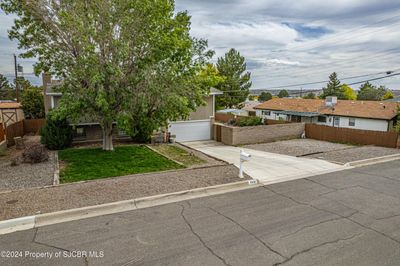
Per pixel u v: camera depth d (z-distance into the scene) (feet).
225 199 22.31
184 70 39.58
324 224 17.53
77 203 20.53
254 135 65.51
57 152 42.39
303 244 14.97
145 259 13.55
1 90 170.50
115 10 33.76
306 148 53.83
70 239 15.58
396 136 51.13
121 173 29.94
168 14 38.04
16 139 45.85
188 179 27.43
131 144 53.16
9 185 25.35
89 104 35.58
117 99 36.06
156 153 43.16
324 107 105.91
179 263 13.21
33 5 33.94
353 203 21.44
